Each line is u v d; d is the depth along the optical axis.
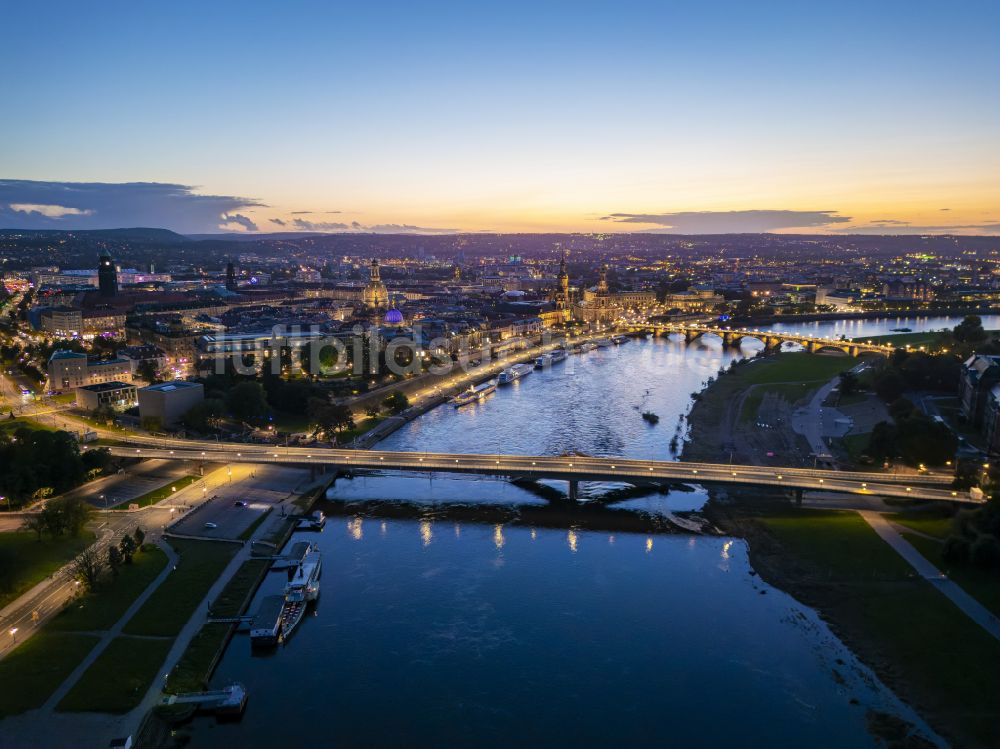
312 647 193.88
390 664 186.88
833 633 199.62
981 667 179.12
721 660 188.88
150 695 168.75
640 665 186.88
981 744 157.75
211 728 164.12
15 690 167.12
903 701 172.38
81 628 193.12
